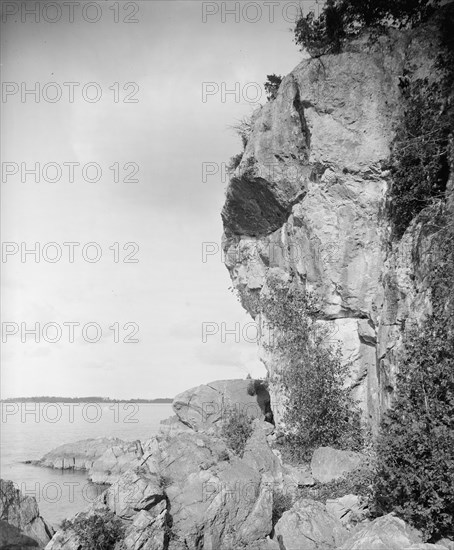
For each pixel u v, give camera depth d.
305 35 20.06
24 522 17.20
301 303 18.89
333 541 11.87
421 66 16.84
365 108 17.38
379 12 18.77
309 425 17.70
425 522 10.66
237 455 16.84
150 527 13.19
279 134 19.47
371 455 15.55
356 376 17.56
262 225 21.80
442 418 11.30
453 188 14.38
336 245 17.77
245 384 23.78
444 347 12.21
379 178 17.19
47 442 41.16
